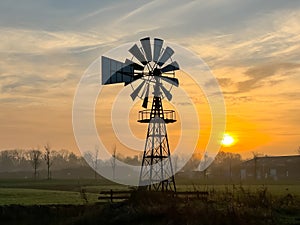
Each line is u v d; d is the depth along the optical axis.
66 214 35.75
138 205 33.62
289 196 40.09
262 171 147.25
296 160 152.62
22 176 153.25
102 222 31.77
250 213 30.91
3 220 35.31
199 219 29.44
